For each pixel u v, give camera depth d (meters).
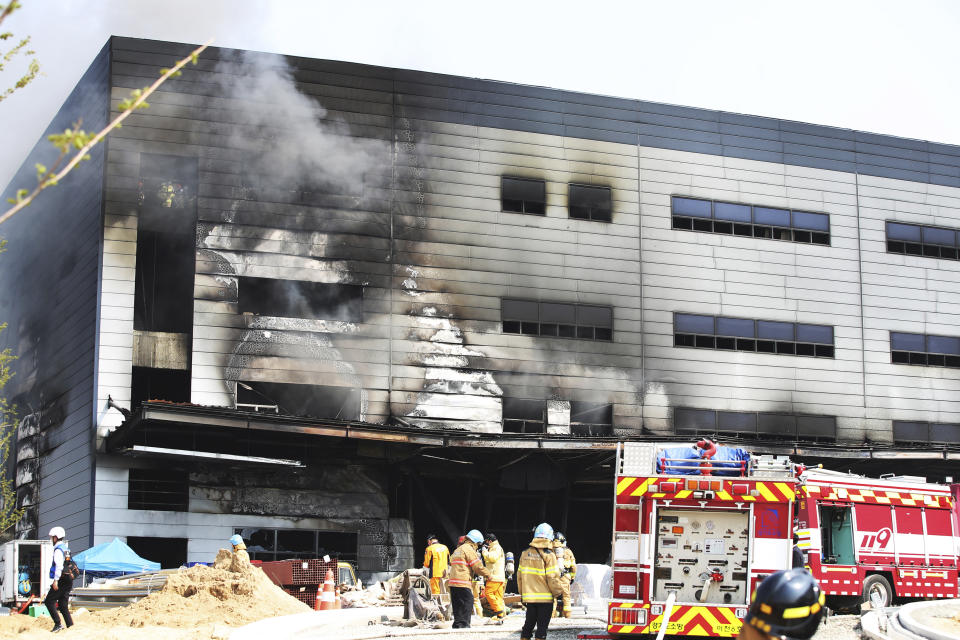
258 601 21.12
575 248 45.34
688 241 46.97
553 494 46.62
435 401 42.41
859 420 47.94
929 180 51.28
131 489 38.72
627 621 15.55
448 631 18.39
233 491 40.09
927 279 50.31
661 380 45.50
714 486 15.66
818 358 47.94
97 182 40.91
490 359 43.41
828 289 48.66
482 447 39.25
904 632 16.06
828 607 22.86
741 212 48.03
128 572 34.59
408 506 42.84
